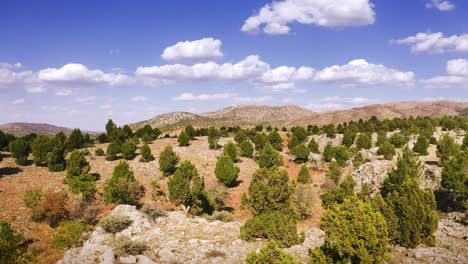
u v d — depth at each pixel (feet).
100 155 206.39
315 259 66.49
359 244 58.65
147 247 84.12
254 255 56.34
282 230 87.10
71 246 94.73
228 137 294.87
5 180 145.48
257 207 94.58
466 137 175.11
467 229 94.12
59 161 168.25
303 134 281.95
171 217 109.09
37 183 146.00
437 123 290.97
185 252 80.69
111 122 273.54
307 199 130.41
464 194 109.19
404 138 215.10
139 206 131.34
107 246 82.79
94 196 131.95
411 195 84.99
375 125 295.89
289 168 209.77
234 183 176.14
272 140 251.60
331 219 62.95
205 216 118.62
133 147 199.00
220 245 85.46
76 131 226.79
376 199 89.30
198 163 201.87
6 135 212.02
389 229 83.87
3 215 112.06
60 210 112.88
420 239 82.48
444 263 71.10
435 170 138.31
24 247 90.68
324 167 208.74
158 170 180.75
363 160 197.16
